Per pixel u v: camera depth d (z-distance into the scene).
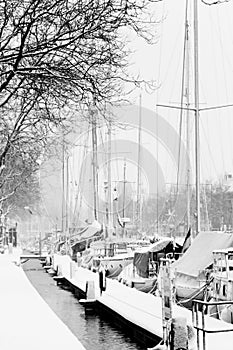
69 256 47.59
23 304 17.30
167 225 52.03
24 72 8.20
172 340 10.28
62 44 8.19
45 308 16.39
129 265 26.64
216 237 18.97
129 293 21.53
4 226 62.69
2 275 28.73
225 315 15.01
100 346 14.72
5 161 19.77
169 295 11.05
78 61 8.34
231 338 11.65
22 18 7.79
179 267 18.67
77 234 50.78
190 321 12.90
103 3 7.93
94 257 34.94
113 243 36.47
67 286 29.80
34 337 11.62
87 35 8.08
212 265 17.64
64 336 11.75
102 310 19.72
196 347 10.67
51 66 8.23
